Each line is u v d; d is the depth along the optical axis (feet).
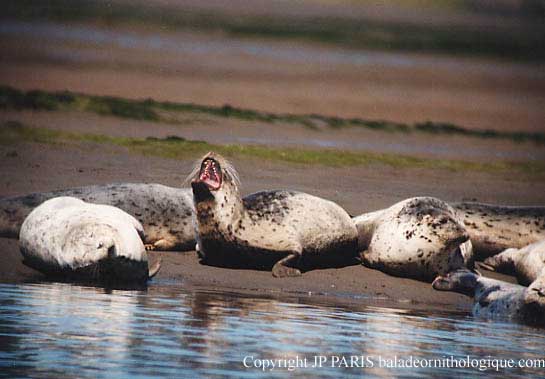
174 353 105.09
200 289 141.28
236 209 155.12
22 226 147.43
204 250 157.28
